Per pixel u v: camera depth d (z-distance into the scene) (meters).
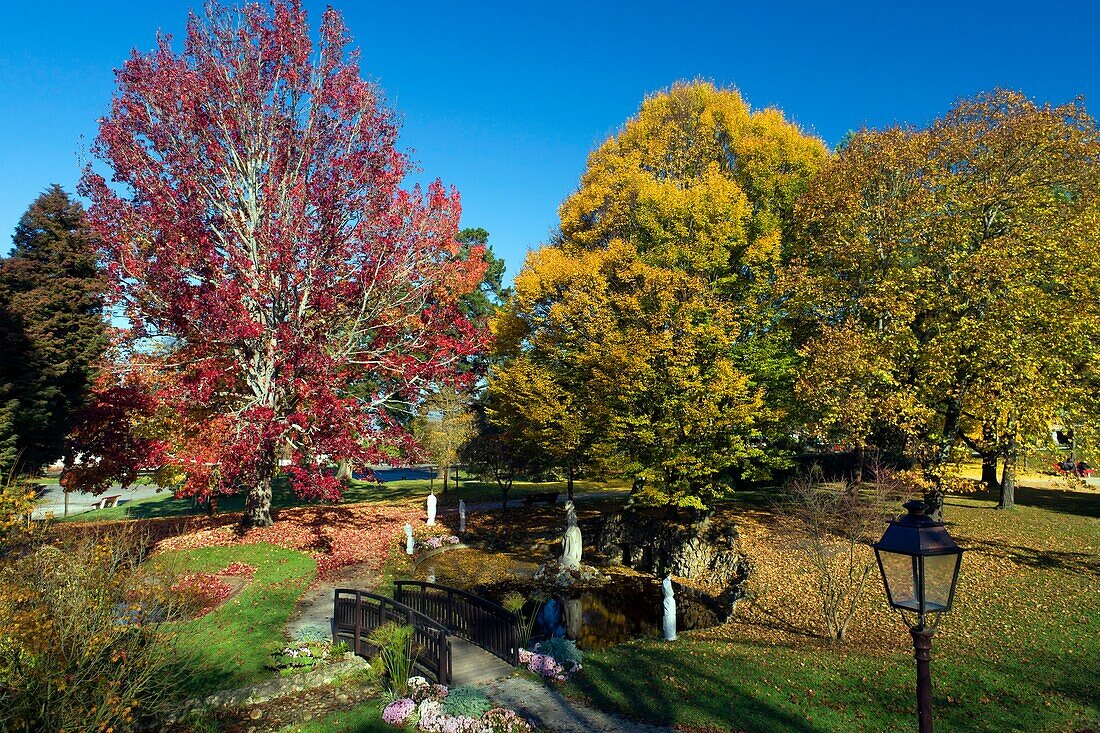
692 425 21.16
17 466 20.33
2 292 22.59
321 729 9.82
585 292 24.64
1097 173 18.30
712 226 23.45
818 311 21.23
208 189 22.08
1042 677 10.81
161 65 20.59
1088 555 18.14
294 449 21.95
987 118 20.11
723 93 26.86
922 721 5.93
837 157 23.47
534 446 29.50
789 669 11.60
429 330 24.59
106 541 10.41
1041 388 16.97
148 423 24.73
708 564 20.98
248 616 15.06
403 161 23.08
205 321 19.66
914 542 5.97
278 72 21.80
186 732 9.46
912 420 17.98
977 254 17.66
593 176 28.45
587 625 16.59
